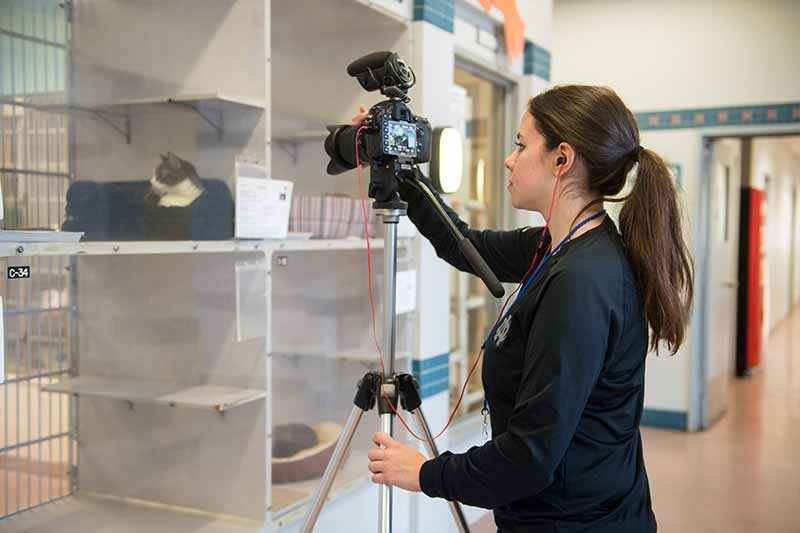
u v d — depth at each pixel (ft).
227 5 6.19
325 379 9.00
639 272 4.12
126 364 6.87
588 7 17.17
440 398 9.29
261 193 6.04
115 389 6.43
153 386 6.58
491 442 3.95
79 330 6.99
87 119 6.35
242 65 6.14
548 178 4.38
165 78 6.31
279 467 7.63
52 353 6.82
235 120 6.18
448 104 9.07
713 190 17.08
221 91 6.24
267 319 6.34
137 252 5.09
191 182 5.69
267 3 6.05
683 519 11.53
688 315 4.25
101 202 5.66
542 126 4.36
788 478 13.58
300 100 8.82
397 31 8.51
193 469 6.66
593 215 4.34
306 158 8.82
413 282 8.52
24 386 6.75
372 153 4.86
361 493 7.93
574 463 4.07
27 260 6.44
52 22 6.25
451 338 10.91
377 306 8.61
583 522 4.11
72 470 7.08
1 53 5.83
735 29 15.93
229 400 5.96
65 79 6.31
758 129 15.84
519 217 11.56
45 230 4.93
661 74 16.63
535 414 3.76
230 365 6.48
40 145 6.10
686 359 16.88
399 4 8.22
